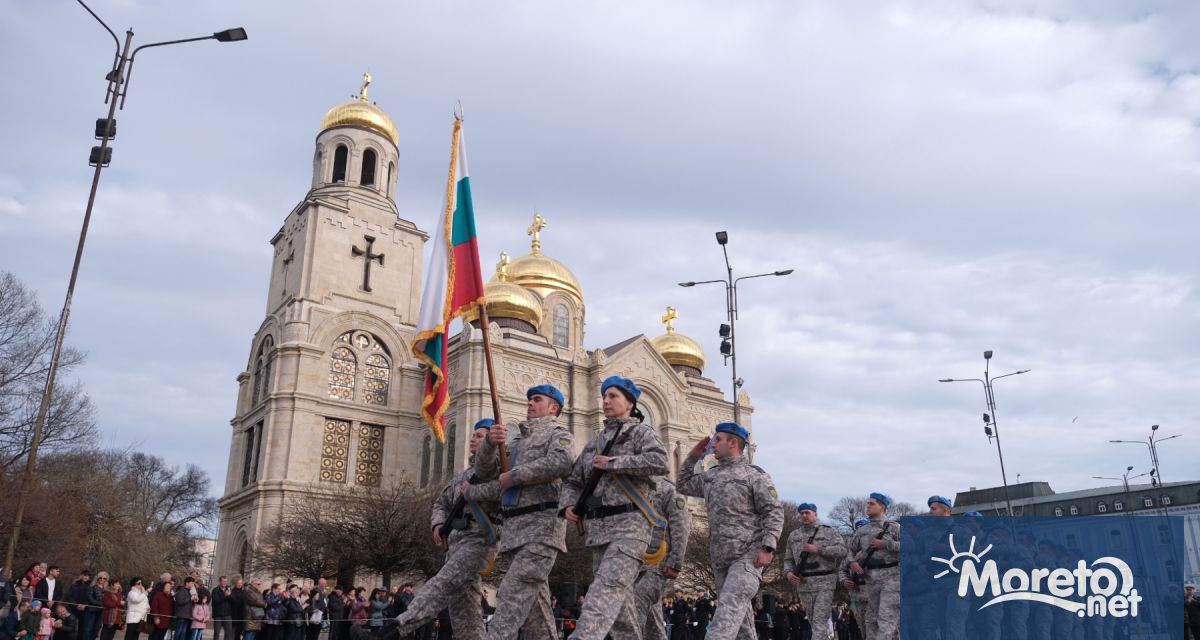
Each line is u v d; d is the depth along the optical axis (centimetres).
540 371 5903
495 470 964
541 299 6788
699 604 3441
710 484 1033
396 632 881
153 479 8962
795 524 5803
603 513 887
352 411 5669
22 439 4456
